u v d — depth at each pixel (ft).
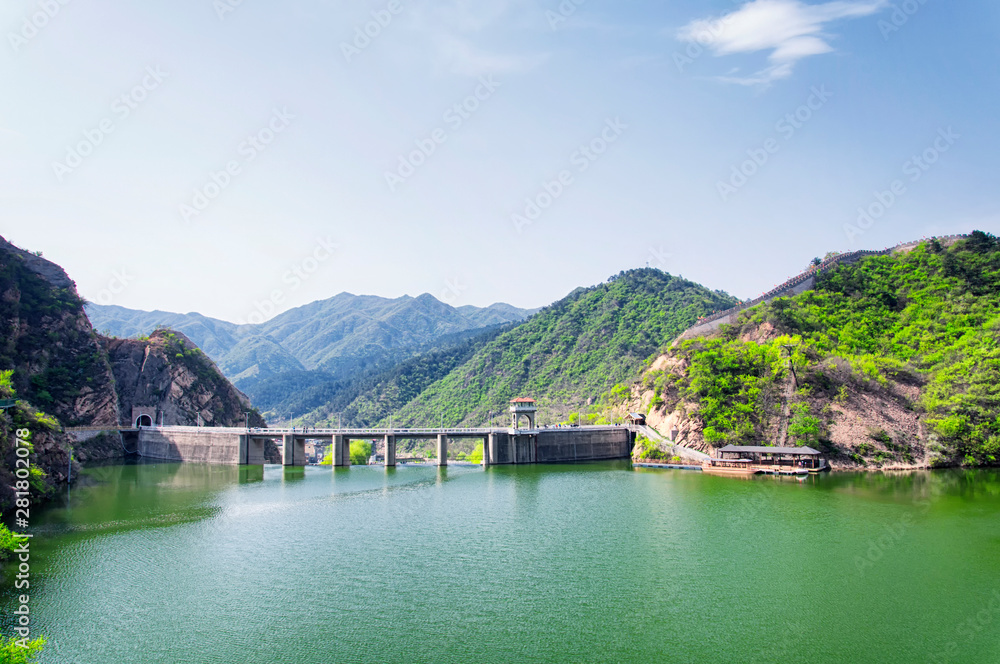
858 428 587.27
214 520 424.46
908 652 242.37
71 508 461.37
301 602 283.79
